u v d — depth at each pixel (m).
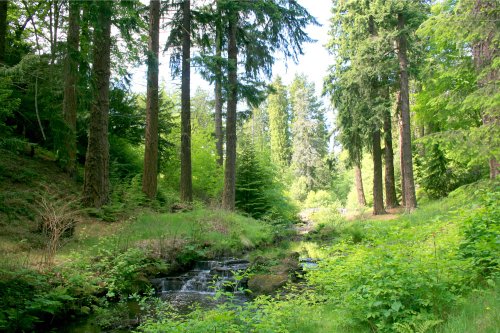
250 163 22.44
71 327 6.49
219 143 26.50
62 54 7.68
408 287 4.50
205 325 4.51
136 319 6.94
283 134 52.47
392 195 22.05
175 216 14.34
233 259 11.76
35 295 6.29
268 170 22.69
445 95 9.57
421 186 21.95
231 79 17.67
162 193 17.45
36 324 6.25
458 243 5.66
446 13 8.30
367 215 21.80
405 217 14.52
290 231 18.80
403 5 17.33
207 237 12.96
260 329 4.51
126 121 19.83
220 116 26.67
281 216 21.59
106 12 7.88
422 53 18.33
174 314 5.93
